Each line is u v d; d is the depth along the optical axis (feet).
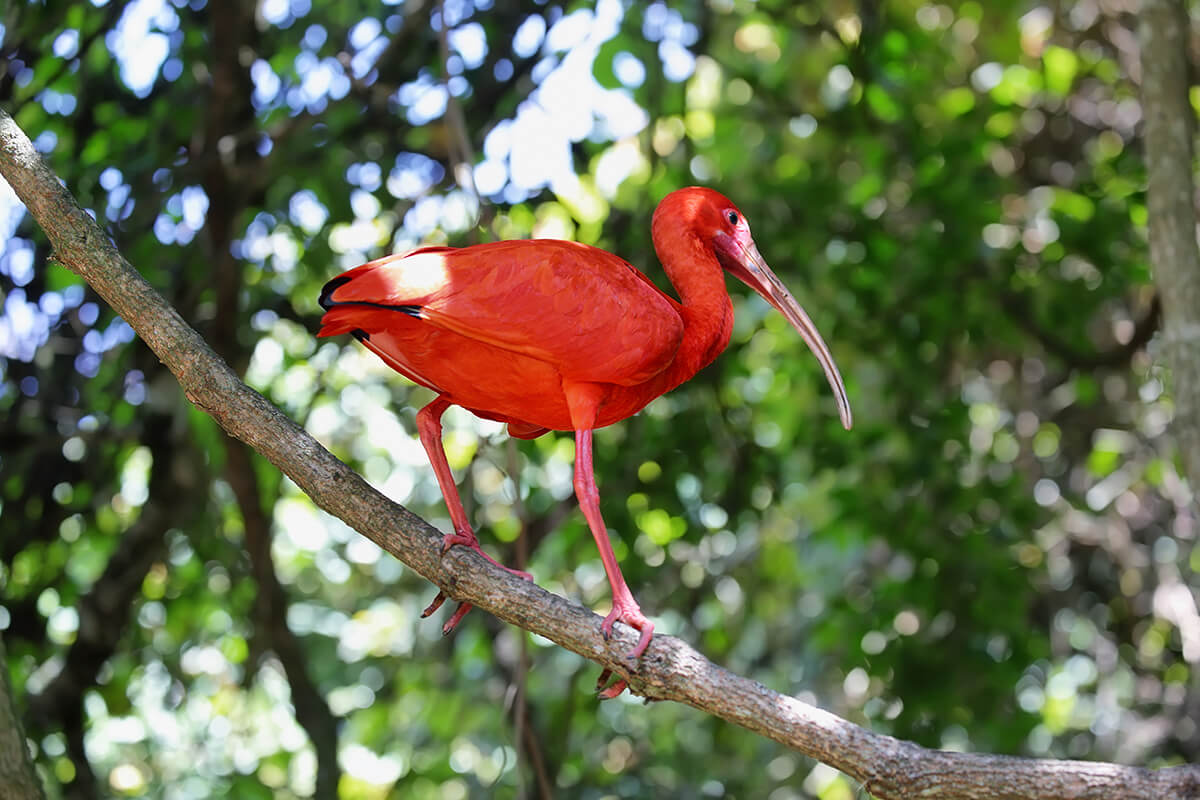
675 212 15.96
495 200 25.50
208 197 24.64
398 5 25.93
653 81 26.68
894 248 29.48
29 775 14.67
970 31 37.32
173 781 36.68
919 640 30.19
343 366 30.73
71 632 30.42
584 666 28.66
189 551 30.07
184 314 25.50
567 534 28.91
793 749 11.99
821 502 38.52
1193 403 18.90
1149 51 20.18
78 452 27.02
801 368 32.42
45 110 25.16
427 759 33.58
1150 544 34.86
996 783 11.49
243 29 24.85
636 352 13.34
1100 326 35.91
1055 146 34.81
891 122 29.99
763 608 38.40
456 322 12.84
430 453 14.26
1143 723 33.12
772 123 32.22
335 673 37.70
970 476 33.78
